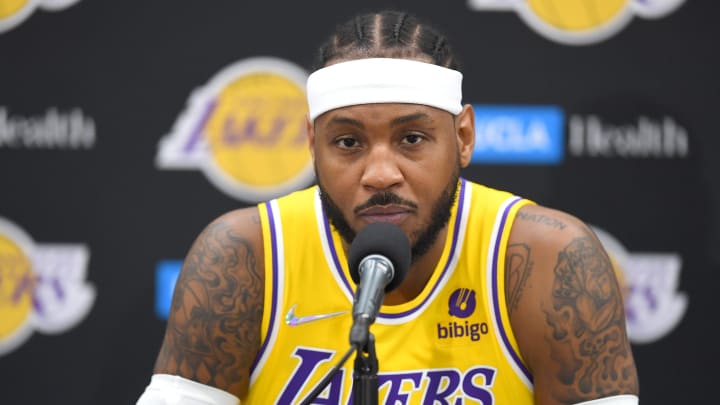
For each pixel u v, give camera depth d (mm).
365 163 4203
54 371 7891
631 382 4332
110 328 7918
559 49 7930
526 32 7930
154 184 7910
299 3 7926
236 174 7945
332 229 4754
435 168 4242
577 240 4516
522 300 4496
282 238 4762
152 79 7898
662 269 7934
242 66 7930
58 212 7875
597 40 7926
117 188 7902
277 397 4672
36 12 7836
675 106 7930
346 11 7930
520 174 7934
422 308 4648
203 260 4645
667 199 7926
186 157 7926
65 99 7863
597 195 7926
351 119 4160
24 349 7879
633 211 7922
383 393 4566
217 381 4520
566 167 7930
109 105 7883
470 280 4668
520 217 4695
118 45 7879
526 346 4488
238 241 4703
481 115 7926
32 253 7867
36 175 7859
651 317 7945
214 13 7906
